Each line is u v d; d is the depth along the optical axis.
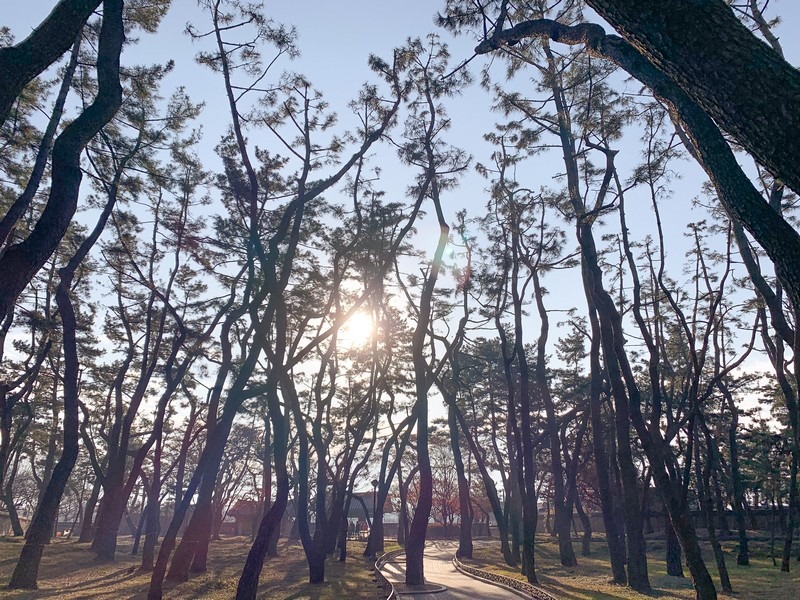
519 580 24.67
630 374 18.44
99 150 22.84
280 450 17.19
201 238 25.58
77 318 31.36
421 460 24.11
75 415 23.08
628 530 22.55
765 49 4.22
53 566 29.75
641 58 7.01
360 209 24.81
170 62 21.73
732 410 36.16
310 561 25.14
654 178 21.02
